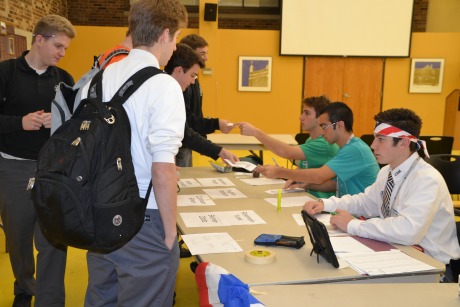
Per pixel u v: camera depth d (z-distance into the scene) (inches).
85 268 117.6
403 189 71.7
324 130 99.2
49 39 81.7
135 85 47.6
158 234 49.9
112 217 43.8
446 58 331.6
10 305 97.0
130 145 47.2
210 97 332.8
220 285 43.6
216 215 77.7
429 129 339.6
